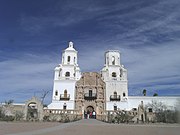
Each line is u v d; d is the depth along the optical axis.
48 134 18.92
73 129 24.91
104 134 19.67
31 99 54.88
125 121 50.03
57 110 62.94
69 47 85.56
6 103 61.12
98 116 68.31
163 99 72.50
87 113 73.81
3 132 19.75
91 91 76.38
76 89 76.75
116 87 76.50
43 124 33.81
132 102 74.56
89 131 22.56
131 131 22.97
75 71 82.19
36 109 54.84
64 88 76.44
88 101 75.00
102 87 76.62
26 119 48.31
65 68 80.50
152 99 73.44
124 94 75.88
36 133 19.55
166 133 20.78
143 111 58.34
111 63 82.56
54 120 50.03
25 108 54.44
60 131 22.09
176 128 27.69
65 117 55.34
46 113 57.84
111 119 52.41
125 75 80.56
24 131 21.02
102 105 74.44
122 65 83.94
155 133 20.80
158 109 63.31
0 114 48.69
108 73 80.12
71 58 82.56
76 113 64.44
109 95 75.44
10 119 44.56
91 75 77.88
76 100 74.88
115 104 73.88
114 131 22.88
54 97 75.12
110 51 84.00
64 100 74.75
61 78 77.94
